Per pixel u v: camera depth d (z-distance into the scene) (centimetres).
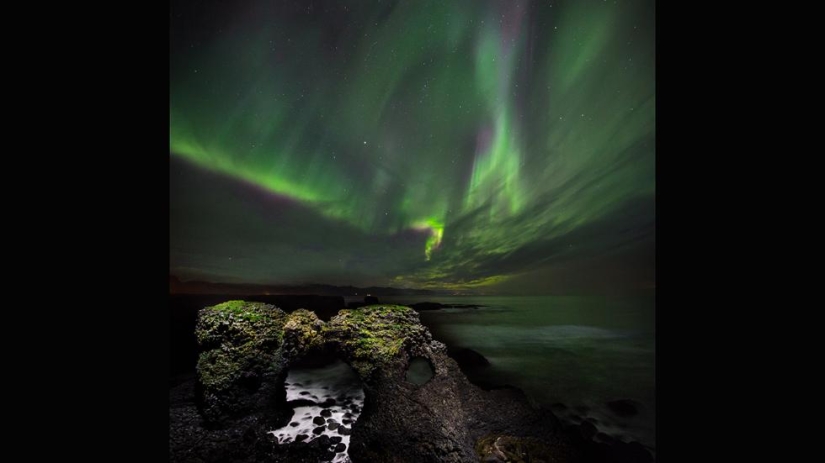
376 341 685
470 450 584
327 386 999
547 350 1870
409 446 566
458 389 704
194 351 1166
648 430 949
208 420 618
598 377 1394
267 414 664
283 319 739
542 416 704
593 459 639
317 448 603
